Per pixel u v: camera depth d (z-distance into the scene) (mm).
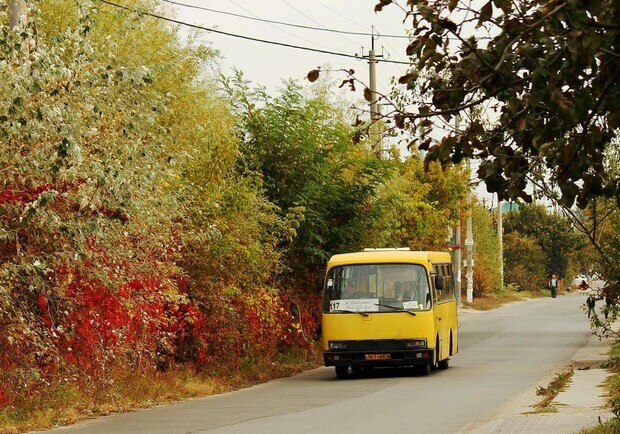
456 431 16766
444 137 7578
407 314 28969
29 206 16516
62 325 19797
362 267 29547
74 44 18359
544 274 130125
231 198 27688
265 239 30641
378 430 17047
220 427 17656
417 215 49562
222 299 27500
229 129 30125
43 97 17422
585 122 6980
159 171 19547
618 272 28328
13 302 18344
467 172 53156
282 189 36031
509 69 6883
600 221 9297
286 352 35344
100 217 18078
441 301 31203
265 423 18219
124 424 18281
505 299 103938
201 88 30297
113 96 18797
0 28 16953
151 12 29609
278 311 32719
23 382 18672
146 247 21641
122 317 21516
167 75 27016
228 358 28688
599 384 24031
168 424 18203
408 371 31375
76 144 16859
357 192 37125
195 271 26953
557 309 83562
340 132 36875
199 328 27328
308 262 36156
